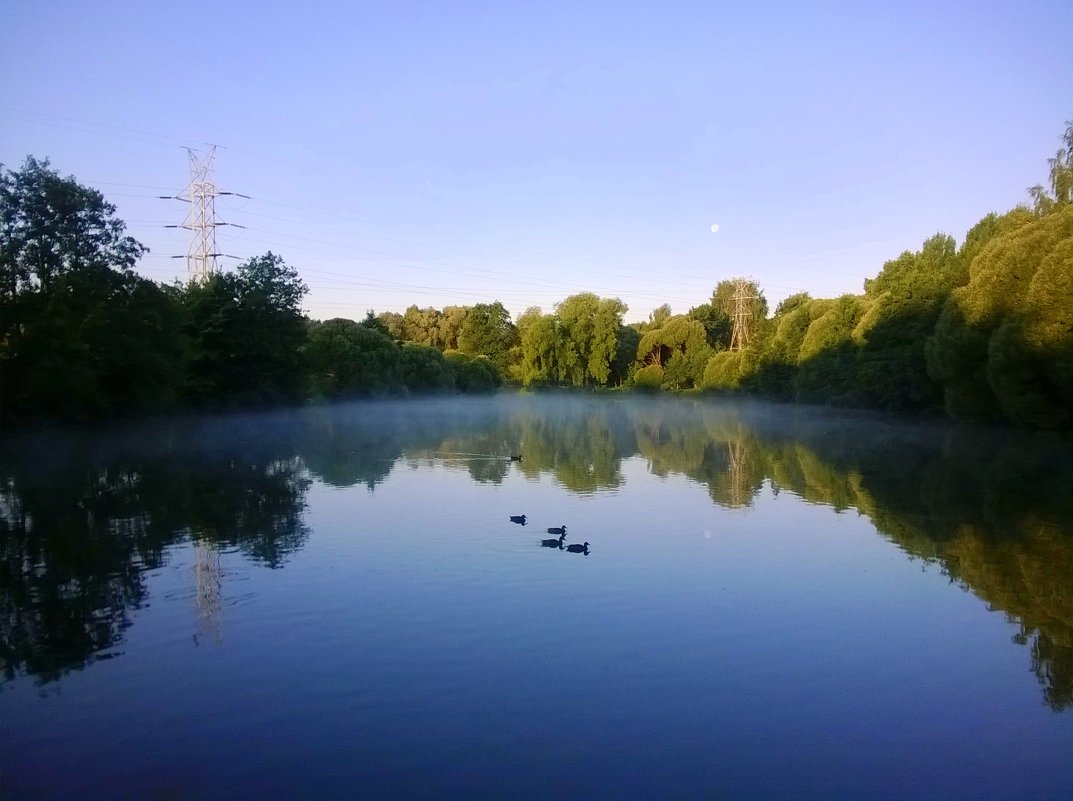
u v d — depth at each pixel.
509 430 58.31
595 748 9.66
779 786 8.88
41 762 9.37
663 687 11.34
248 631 13.43
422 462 37.47
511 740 9.80
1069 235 38.56
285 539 20.20
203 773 9.12
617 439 50.81
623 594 15.42
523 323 137.62
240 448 43.66
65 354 41.34
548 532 20.84
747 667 12.03
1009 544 19.66
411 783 8.91
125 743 9.79
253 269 63.88
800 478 31.66
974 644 13.00
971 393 43.78
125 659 12.30
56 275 43.75
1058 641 13.10
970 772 9.20
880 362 59.53
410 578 16.48
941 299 55.88
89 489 28.75
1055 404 37.72
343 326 89.69
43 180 43.69
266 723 10.23
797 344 88.81
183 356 51.91
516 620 13.96
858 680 11.59
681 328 119.19
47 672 11.84
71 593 15.61
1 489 28.83
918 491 28.03
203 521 22.64
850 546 19.52
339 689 11.20
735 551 18.98
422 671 11.84
